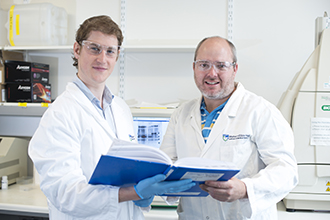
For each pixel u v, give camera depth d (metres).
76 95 1.09
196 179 0.89
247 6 2.00
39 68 1.99
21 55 2.15
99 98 1.20
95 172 0.82
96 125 1.09
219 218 1.17
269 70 1.99
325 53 1.55
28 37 1.95
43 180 0.94
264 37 1.99
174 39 2.07
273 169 1.07
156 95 2.10
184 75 2.08
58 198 0.93
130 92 2.12
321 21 1.64
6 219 1.71
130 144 0.85
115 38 1.10
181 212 1.28
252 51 2.00
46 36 1.93
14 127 2.24
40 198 1.72
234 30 2.01
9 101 1.96
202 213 1.20
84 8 2.14
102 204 0.90
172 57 2.08
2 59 1.97
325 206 1.58
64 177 0.92
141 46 1.86
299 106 1.55
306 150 1.55
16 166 2.05
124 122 1.27
